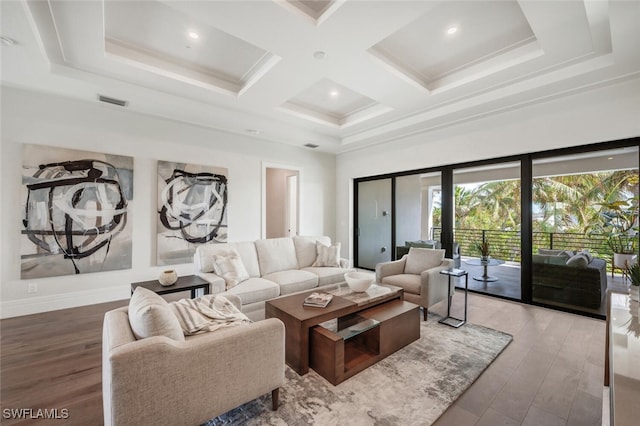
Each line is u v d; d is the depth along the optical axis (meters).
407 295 3.24
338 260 4.16
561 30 2.25
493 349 2.44
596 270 3.20
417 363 2.21
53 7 2.04
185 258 4.25
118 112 3.76
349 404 1.74
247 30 2.28
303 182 5.85
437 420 1.62
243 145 4.94
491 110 3.67
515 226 3.83
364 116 4.46
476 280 4.21
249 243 3.66
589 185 3.26
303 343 2.06
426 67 3.13
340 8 2.04
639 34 2.14
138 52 2.87
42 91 3.21
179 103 3.54
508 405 1.75
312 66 2.83
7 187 3.10
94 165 3.55
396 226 5.33
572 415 1.66
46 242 3.27
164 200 4.07
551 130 3.36
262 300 3.00
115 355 1.16
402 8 2.03
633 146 2.98
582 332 2.80
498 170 3.99
